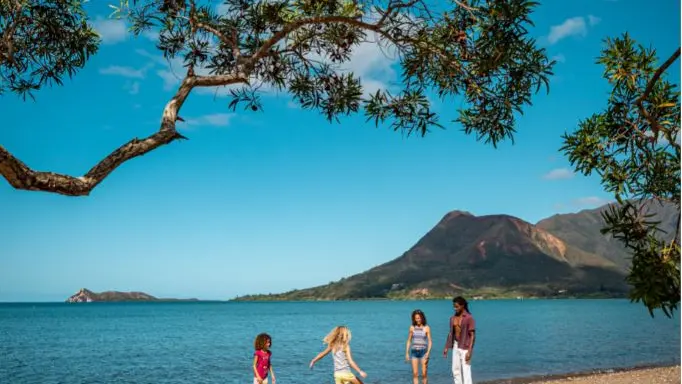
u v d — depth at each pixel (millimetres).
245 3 5938
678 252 4082
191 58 6051
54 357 37031
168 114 4102
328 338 10867
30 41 6207
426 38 5164
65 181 3328
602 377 19922
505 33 4641
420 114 5691
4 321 106625
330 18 4961
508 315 115062
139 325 88500
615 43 4617
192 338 56125
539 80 5070
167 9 5695
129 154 3693
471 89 5512
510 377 22469
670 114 4559
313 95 6340
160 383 23828
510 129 5523
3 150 3045
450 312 157625
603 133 4758
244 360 33562
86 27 6348
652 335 50156
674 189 4594
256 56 4914
